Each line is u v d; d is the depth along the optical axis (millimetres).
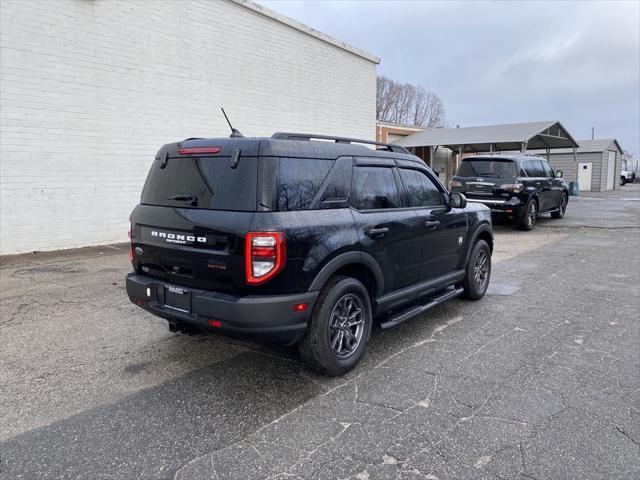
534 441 2777
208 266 3277
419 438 2818
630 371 3746
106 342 4410
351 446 2744
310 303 3314
